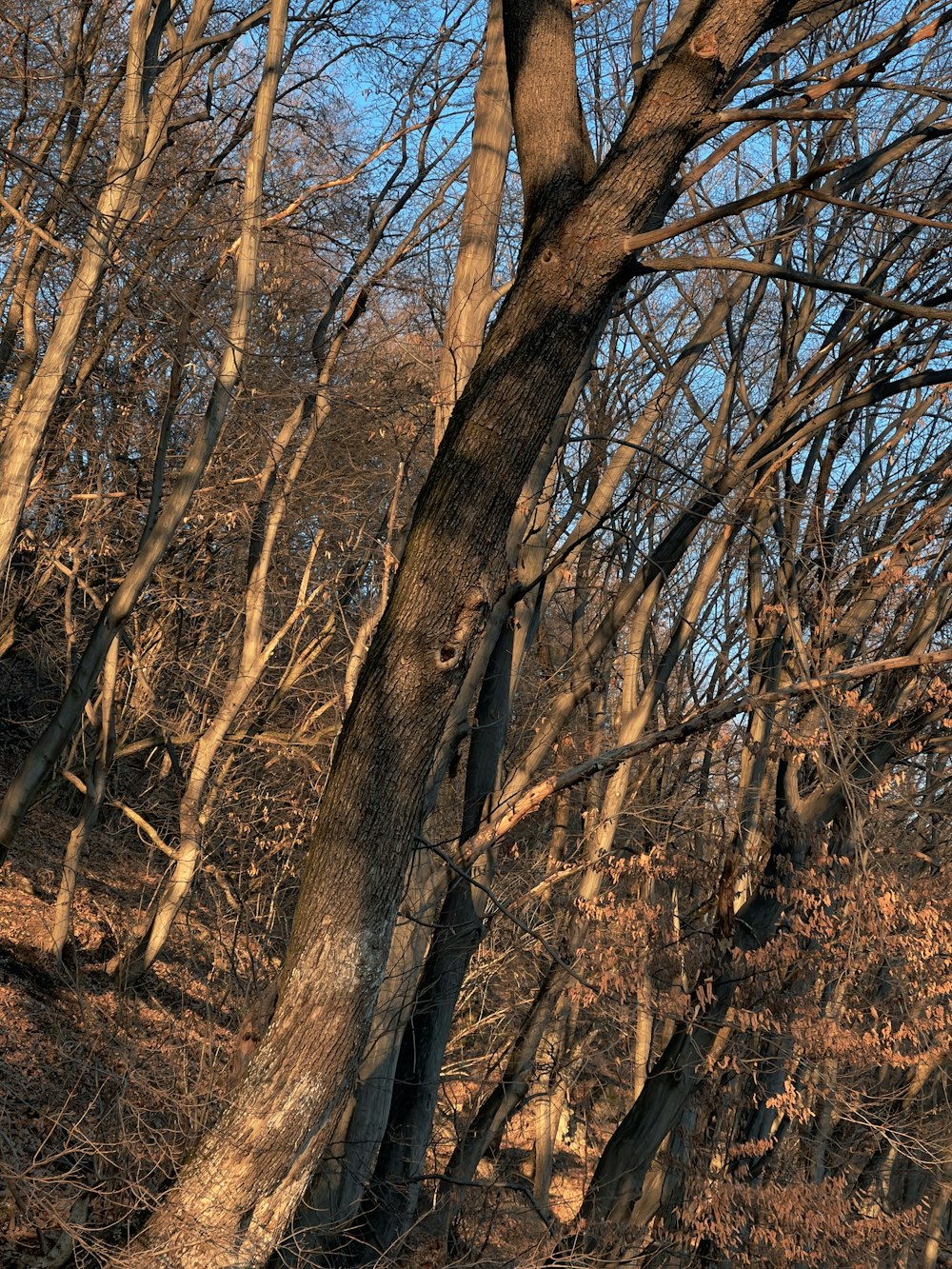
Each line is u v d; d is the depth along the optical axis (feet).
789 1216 27.20
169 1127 21.08
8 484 27.55
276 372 37.24
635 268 15.10
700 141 17.44
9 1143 21.61
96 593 51.03
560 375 15.23
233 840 42.09
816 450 31.53
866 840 26.05
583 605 35.70
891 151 27.45
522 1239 26.66
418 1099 23.75
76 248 33.88
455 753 22.65
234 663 50.55
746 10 14.92
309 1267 19.76
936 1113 34.37
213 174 42.98
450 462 15.23
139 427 44.88
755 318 34.06
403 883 15.57
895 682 30.01
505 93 23.24
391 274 43.62
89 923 50.44
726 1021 27.07
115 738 48.29
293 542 56.13
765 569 32.09
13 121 37.99
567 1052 35.96
